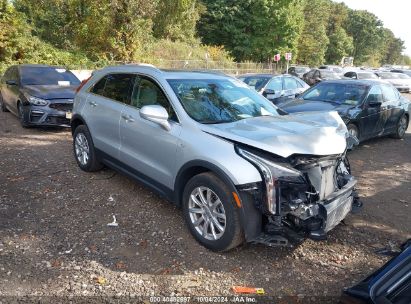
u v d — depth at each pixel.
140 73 5.04
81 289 3.25
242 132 3.83
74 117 6.10
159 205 4.95
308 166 3.71
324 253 4.02
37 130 9.23
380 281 2.34
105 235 4.15
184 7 33.72
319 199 3.77
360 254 4.04
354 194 4.47
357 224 4.76
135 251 3.87
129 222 4.47
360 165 7.52
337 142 3.95
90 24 21.83
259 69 37.47
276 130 3.95
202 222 4.02
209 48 36.19
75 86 10.13
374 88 9.23
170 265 3.66
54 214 4.60
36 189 5.32
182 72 4.95
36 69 10.55
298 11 42.41
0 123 9.87
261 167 3.48
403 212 5.23
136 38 22.84
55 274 3.43
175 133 4.16
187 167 3.99
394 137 10.40
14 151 7.21
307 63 57.06
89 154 5.86
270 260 3.83
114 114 5.17
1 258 3.62
